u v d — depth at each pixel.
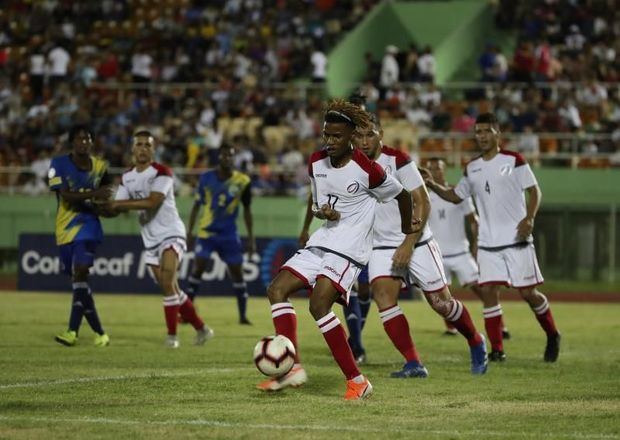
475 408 19.92
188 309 32.22
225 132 71.88
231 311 46.91
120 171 68.94
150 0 88.44
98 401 20.36
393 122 70.25
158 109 75.38
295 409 19.48
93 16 87.31
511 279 28.86
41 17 86.88
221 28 83.88
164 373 24.97
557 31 81.06
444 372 25.77
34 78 79.31
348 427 17.64
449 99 78.75
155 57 81.62
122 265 56.88
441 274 24.66
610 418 18.89
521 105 71.94
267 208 66.62
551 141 70.38
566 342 35.09
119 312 45.25
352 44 83.25
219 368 26.14
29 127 74.06
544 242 66.88
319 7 86.12
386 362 28.44
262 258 55.53
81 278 31.33
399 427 17.73
